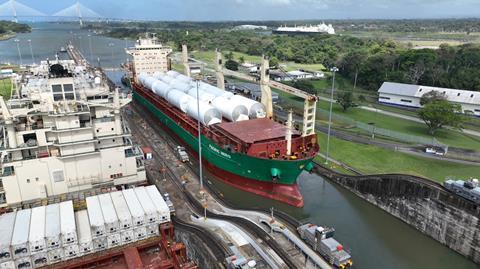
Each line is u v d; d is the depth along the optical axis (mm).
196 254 31766
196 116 52875
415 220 40500
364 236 39219
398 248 37781
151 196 34594
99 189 38062
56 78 36531
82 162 38031
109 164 39469
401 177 41719
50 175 36844
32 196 36562
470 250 35281
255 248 31109
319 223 41031
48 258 28469
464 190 36062
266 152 42969
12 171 35781
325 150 57438
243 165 43656
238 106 51969
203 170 51875
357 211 44000
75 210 33719
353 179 47281
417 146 57625
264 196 45000
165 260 30484
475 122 72000
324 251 30812
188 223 35625
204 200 40625
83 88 43750
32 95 39719
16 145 35688
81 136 37094
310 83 113438
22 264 27719
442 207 37438
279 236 34094
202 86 66375
